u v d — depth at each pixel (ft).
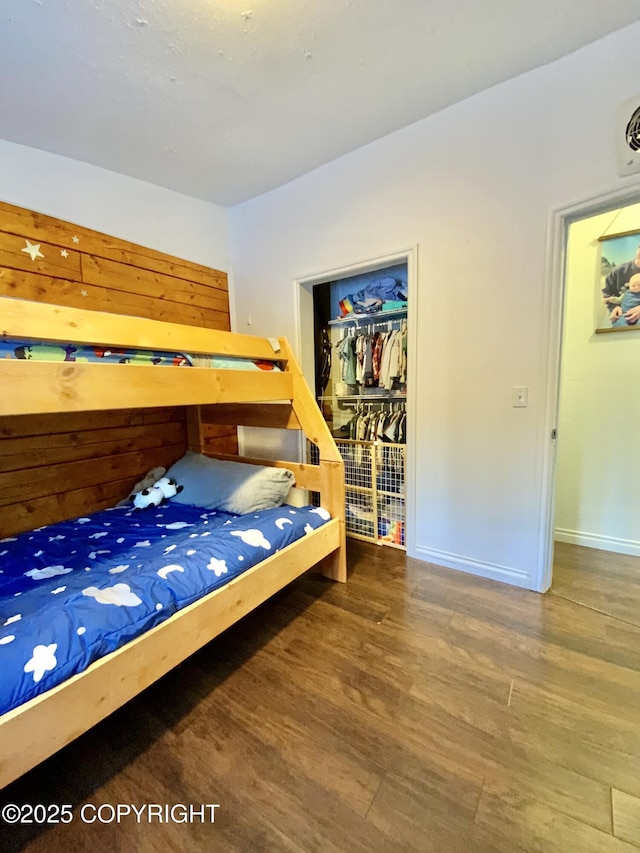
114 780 3.71
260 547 5.55
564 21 5.00
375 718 4.31
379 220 7.70
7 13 4.47
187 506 7.89
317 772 3.73
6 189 6.60
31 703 3.06
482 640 5.52
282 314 9.68
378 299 8.92
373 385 9.28
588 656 5.17
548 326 6.18
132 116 6.40
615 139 5.35
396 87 6.10
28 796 3.58
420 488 7.90
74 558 5.51
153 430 9.12
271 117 6.68
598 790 3.50
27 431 6.97
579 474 8.53
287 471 7.66
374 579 7.32
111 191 8.00
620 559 7.91
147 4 4.47
